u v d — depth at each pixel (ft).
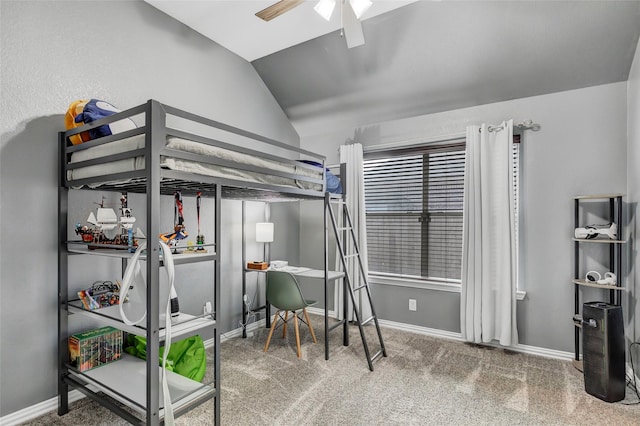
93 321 7.93
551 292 9.75
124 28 8.42
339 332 11.95
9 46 6.57
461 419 6.80
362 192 12.64
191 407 5.79
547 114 9.84
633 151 8.49
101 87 7.95
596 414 6.99
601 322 7.53
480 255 10.37
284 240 13.97
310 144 14.37
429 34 9.42
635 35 8.01
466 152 10.62
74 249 7.06
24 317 6.79
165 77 9.34
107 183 6.39
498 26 8.71
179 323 6.00
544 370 8.92
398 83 11.07
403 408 7.16
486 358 9.68
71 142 7.04
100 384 6.41
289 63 11.72
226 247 11.41
